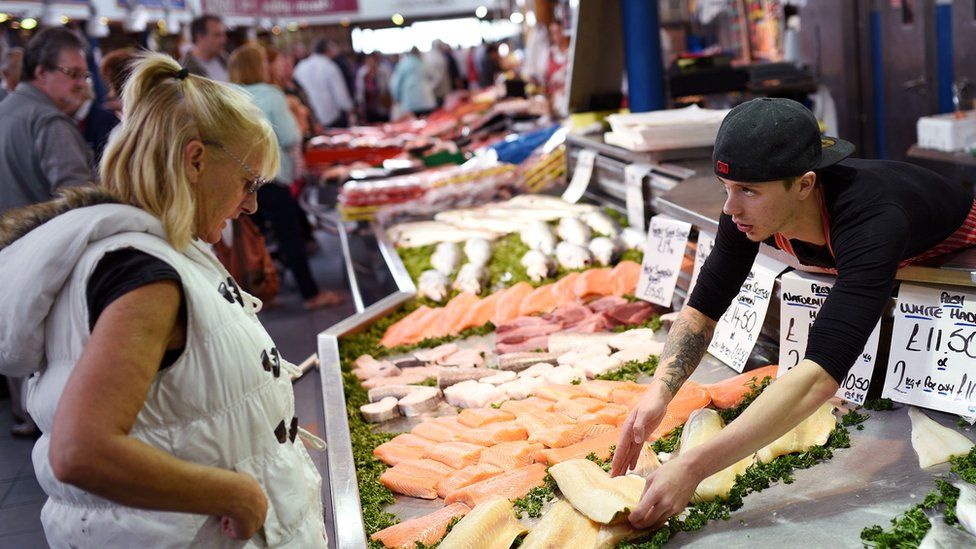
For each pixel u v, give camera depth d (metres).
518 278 4.39
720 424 2.29
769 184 1.82
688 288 3.37
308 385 3.52
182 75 1.54
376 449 2.62
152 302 1.40
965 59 6.09
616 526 1.88
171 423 1.50
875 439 2.12
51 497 1.59
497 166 6.32
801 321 2.46
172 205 1.50
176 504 1.42
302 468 1.74
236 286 1.72
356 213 6.14
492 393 2.94
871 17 7.22
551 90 8.62
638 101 5.40
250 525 1.53
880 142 7.47
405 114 13.91
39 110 4.19
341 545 2.00
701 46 10.50
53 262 1.43
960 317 2.14
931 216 2.00
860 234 1.85
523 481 2.23
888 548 1.69
